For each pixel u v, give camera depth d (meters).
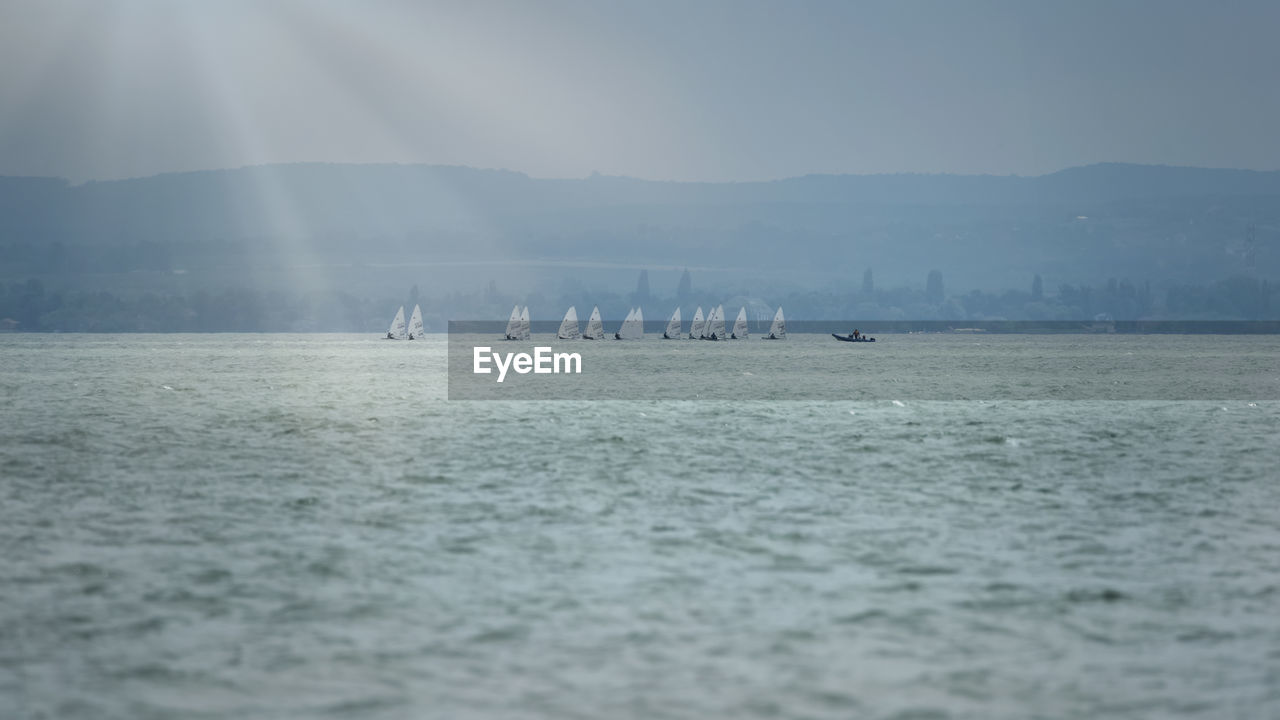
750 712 42.66
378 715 42.22
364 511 80.56
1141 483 95.62
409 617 53.81
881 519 78.12
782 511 80.88
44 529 73.38
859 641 50.69
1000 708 43.25
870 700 43.88
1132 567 64.50
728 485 93.00
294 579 60.66
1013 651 49.53
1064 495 88.94
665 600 56.84
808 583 60.34
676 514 79.56
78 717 41.94
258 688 44.75
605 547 68.62
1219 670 47.25
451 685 45.06
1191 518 79.31
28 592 57.81
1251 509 83.00
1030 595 58.34
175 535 71.88
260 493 88.00
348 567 63.38
